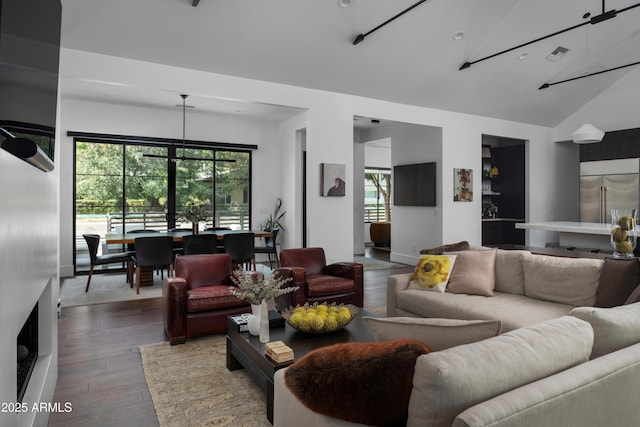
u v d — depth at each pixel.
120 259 5.82
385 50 5.62
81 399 2.57
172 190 7.69
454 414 1.11
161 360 3.18
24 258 1.53
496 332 1.45
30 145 1.59
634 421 1.47
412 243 8.08
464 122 7.76
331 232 6.40
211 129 7.97
